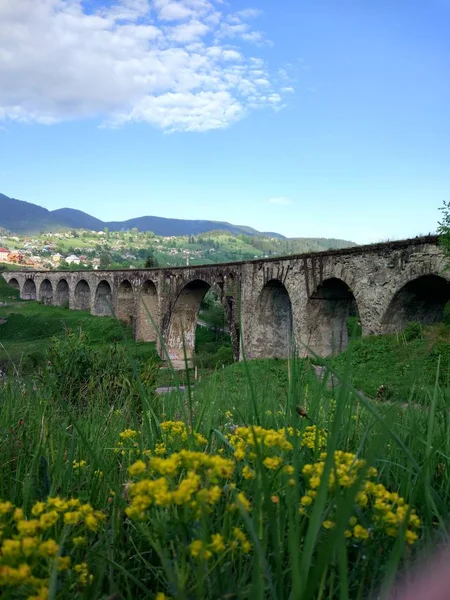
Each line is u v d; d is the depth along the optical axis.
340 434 2.78
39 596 1.19
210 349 44.44
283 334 33.84
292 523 1.42
